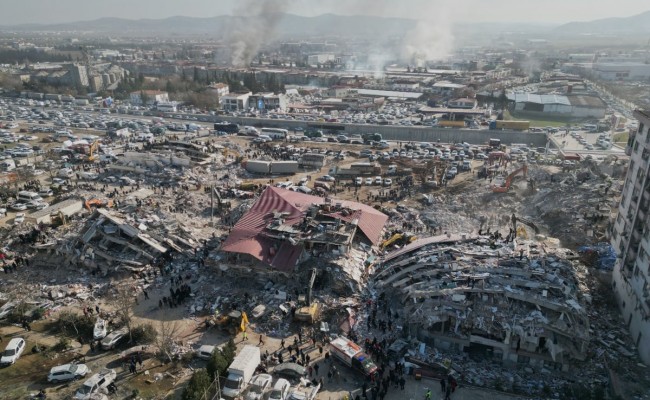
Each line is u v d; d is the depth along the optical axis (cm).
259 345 5512
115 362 5225
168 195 10400
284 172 12200
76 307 6244
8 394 4728
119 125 17588
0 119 18412
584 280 6662
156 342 5309
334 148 15112
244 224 7556
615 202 8819
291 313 6006
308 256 6888
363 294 6419
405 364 5119
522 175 11419
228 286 6700
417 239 7819
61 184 11062
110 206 9544
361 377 4981
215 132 17138
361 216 7931
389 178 11600
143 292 6506
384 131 17750
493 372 5119
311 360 5262
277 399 4547
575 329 5062
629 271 5938
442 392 4788
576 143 15638
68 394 4741
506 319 5216
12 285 6738
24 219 8788
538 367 5169
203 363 5222
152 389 4816
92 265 7081
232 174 12038
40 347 5444
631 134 6438
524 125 17250
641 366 5175
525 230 8188
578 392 4697
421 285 5900
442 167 12112
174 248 7481
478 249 6656
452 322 5350
